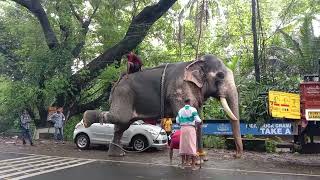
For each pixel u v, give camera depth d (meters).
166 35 28.67
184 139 11.89
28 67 24.64
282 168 12.88
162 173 11.38
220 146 19.91
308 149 14.70
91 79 25.44
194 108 11.95
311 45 24.58
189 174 11.26
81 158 14.85
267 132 18.92
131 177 10.54
